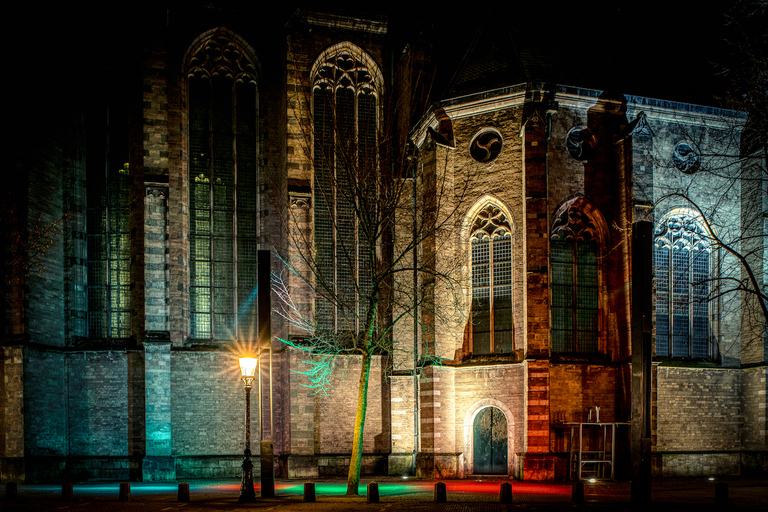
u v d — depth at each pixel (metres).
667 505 19.91
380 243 34.62
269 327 23.84
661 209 31.73
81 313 33.47
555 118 30.47
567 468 28.16
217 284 33.88
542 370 28.27
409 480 29.39
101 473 31.58
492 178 30.91
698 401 31.48
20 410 30.27
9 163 31.66
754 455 31.25
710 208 32.56
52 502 22.25
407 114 34.66
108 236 34.00
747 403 32.00
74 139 34.00
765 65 26.36
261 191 34.50
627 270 30.06
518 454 28.50
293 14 33.59
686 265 32.38
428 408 30.33
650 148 30.73
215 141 34.59
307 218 32.97
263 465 23.23
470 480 28.77
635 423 20.44
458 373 30.83
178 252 32.84
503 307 30.62
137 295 32.59
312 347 30.58
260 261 24.02
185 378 32.12
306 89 33.72
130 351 32.31
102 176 34.25
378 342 25.30
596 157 30.98
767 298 24.20
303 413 31.66
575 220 30.83
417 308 31.89
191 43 34.19
